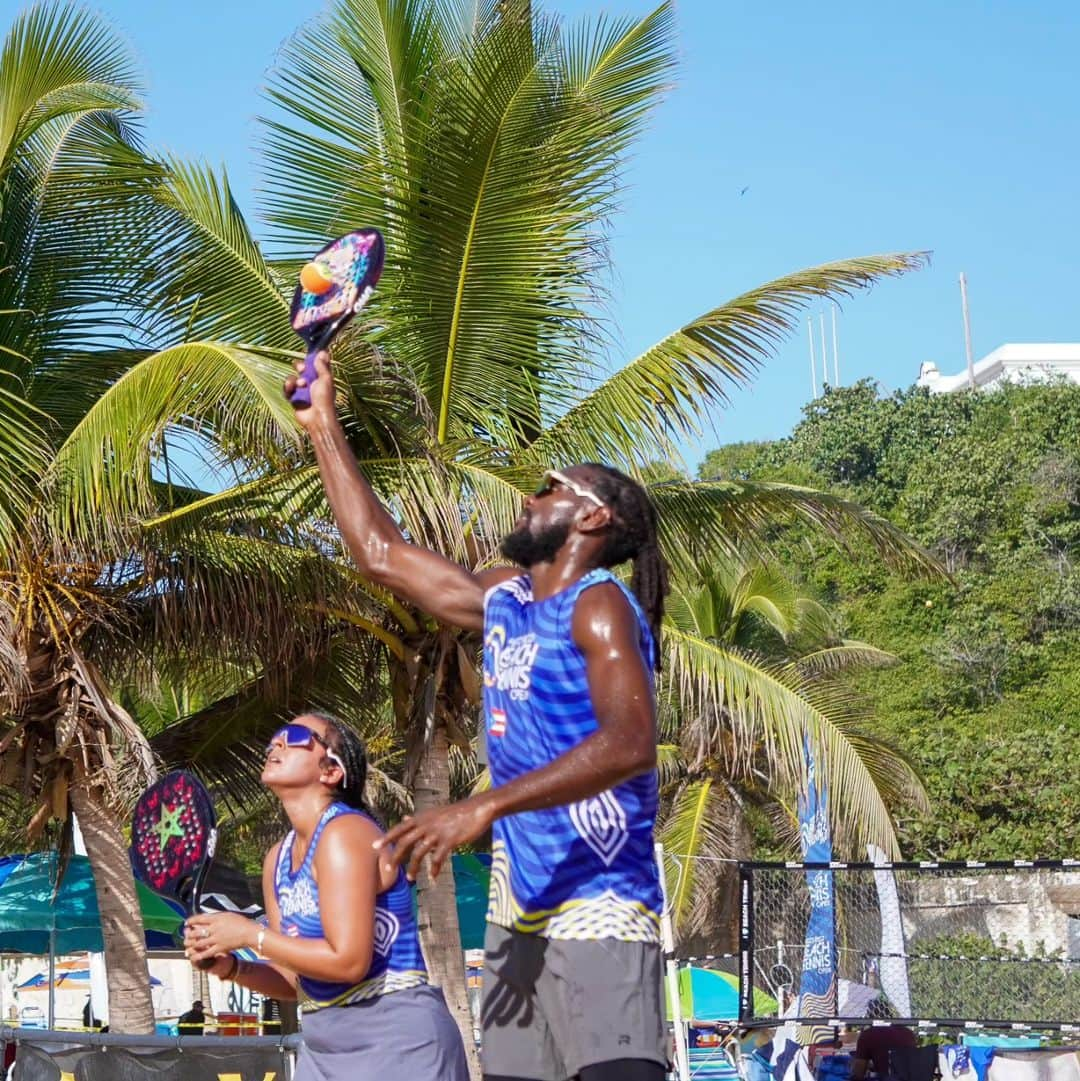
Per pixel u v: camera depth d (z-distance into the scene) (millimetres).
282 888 3879
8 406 11062
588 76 11930
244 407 10133
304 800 3865
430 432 10906
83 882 14938
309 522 11656
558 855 2729
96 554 11102
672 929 9766
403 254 12094
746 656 14055
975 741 32188
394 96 12062
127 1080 6016
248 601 11711
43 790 11594
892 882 10367
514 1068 2754
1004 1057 10516
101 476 10359
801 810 13188
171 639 11914
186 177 12656
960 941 10398
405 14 11977
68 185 12250
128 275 12555
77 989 25938
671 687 14008
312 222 12383
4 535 10750
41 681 11367
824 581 41188
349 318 3273
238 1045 5887
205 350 10297
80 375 12555
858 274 11594
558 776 2459
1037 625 39094
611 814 2725
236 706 14070
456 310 12148
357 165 12117
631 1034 2650
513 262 12062
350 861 3729
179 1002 26172
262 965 4051
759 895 10469
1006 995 10078
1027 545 40938
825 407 54688
